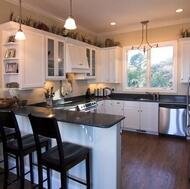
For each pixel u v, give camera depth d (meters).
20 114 2.30
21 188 2.01
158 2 3.27
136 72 5.15
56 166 1.64
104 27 4.86
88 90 5.14
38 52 3.13
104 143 1.89
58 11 3.64
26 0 3.13
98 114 2.19
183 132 4.06
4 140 2.10
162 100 4.48
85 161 2.02
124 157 3.12
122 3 3.30
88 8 3.52
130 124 4.74
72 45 3.98
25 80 2.91
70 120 1.87
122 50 5.21
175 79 4.59
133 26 4.80
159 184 2.32
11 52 2.87
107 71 5.13
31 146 2.03
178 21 4.38
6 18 3.02
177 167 2.75
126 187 2.26
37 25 3.32
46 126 1.59
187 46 4.12
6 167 2.15
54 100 4.02
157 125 4.38
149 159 3.03
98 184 1.97
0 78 2.97
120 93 5.34
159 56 4.83
